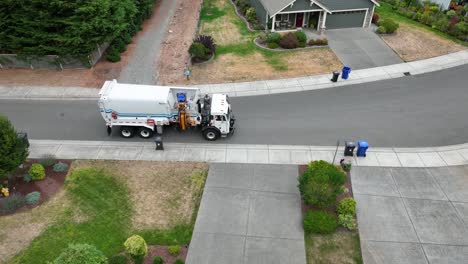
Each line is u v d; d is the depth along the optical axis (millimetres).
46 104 24328
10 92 25391
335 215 16625
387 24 33688
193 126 21578
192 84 26500
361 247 15297
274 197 17562
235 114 23281
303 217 16578
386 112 23531
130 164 19438
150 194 17688
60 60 27484
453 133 21734
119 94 19703
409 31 34781
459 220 16516
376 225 16219
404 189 18047
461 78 27312
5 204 16484
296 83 26641
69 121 22703
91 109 23859
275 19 34156
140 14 35094
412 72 28109
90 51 27438
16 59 27547
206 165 19406
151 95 19891
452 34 33656
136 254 13742
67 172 18797
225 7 40312
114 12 28203
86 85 26297
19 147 17297
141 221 16312
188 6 40812
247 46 31797
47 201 17125
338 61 29516
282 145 20781
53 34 26125
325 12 33094
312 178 16422
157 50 31359
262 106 24125
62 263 12086
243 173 18922
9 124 16875
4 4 24797
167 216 16594
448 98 24984
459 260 14844
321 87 26172
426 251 15172
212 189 17969
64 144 20781
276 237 15672
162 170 19078
